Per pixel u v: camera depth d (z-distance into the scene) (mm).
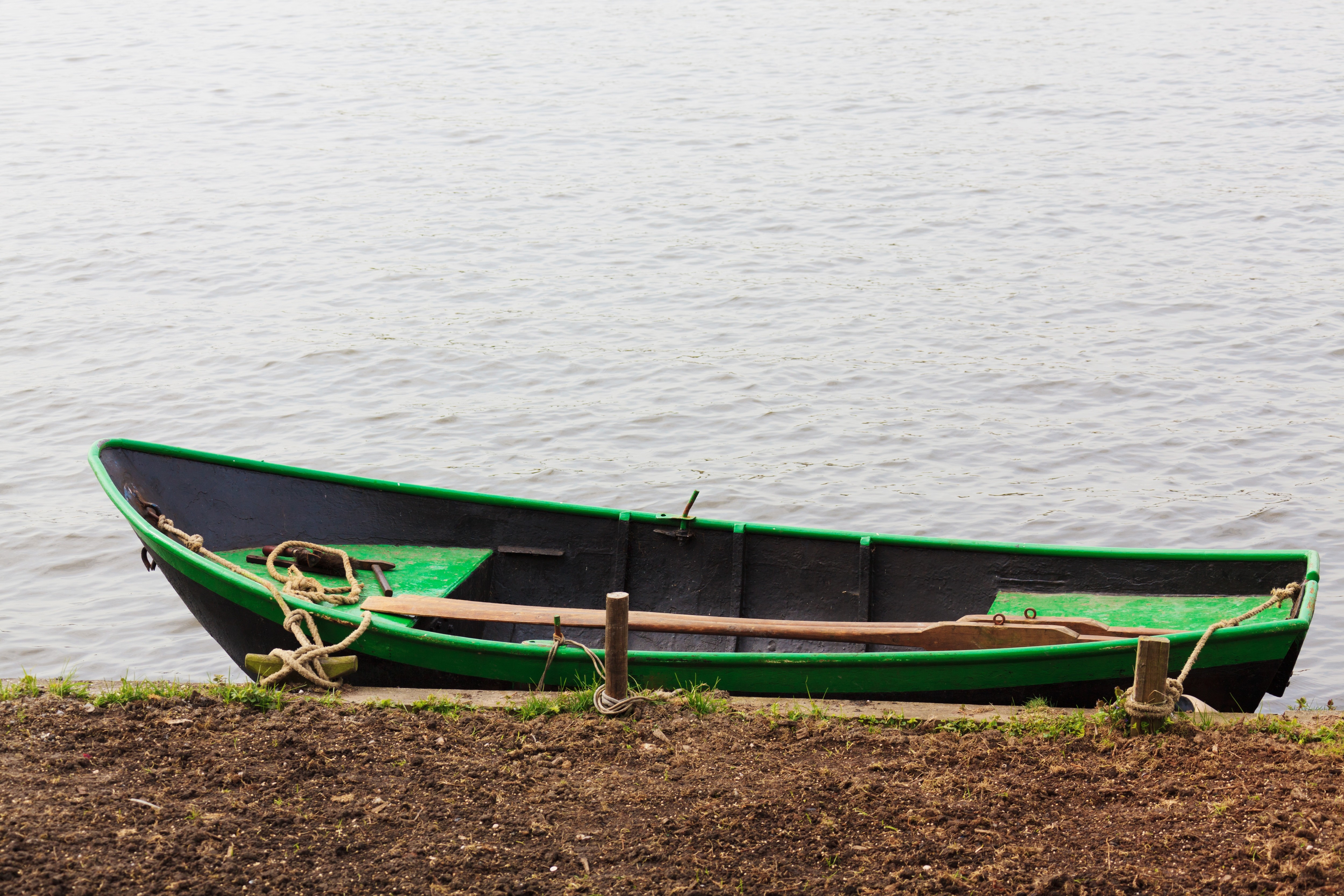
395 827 5246
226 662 10281
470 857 5000
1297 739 6059
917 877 4906
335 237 23484
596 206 25609
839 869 4980
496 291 20359
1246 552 7887
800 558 8875
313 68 41875
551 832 5234
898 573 8680
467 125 33406
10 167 29109
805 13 52656
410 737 6137
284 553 8750
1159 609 7945
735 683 7070
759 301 19719
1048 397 15812
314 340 18078
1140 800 5492
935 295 19859
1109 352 17219
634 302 19797
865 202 25562
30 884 4621
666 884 4848
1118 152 29359
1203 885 4789
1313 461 13836
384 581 8422
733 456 14328
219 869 4840
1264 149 29266
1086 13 51875
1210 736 6078
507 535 9273
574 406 15766
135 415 15422
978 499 13195
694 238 23297
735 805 5430
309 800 5445
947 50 44219
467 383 16547
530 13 52719
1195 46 43688
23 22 50812
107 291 20328
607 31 48781
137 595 11422
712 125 33281
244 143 31750
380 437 14844
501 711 6516
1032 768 5844
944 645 7375
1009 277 20625
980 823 5301
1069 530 12492
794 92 37500
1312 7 51906
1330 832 5078
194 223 24375
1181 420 14992
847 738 6152
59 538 12398
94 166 29109
